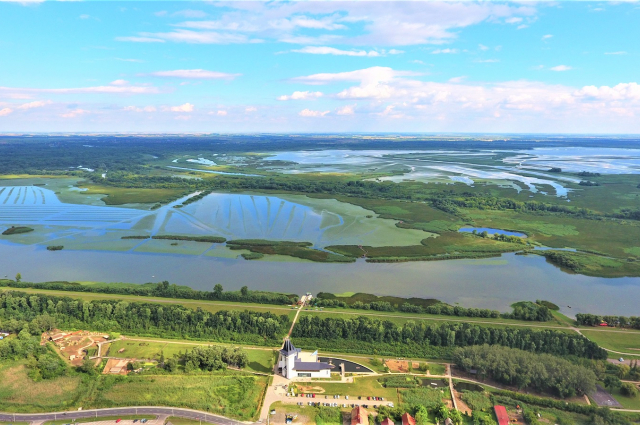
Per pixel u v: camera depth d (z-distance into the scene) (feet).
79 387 423.64
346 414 390.01
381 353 494.18
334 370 461.37
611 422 376.07
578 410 395.14
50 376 437.58
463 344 505.66
